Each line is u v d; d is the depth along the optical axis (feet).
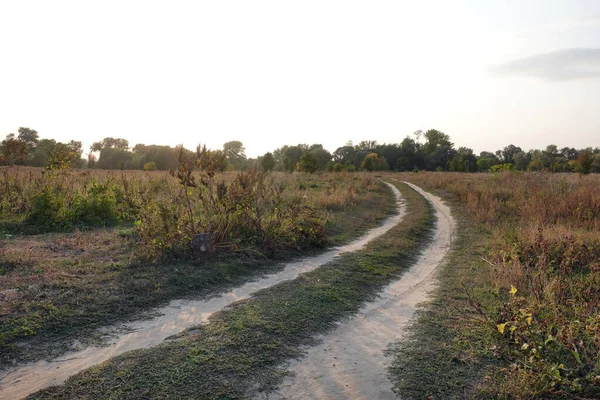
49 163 53.52
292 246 34.24
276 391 14.14
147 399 13.24
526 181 80.28
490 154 367.66
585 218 44.11
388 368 15.89
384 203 71.05
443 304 22.82
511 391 14.02
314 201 58.70
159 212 30.22
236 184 35.19
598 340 15.57
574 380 13.82
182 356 15.92
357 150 362.94
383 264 31.30
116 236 34.14
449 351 17.16
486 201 61.26
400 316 21.33
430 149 354.54
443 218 56.44
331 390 14.37
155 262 26.96
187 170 31.27
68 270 24.48
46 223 37.06
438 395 14.15
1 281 22.15
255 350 16.67
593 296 21.86
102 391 13.53
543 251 28.66
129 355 15.89
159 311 20.71
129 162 207.10
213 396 13.56
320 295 23.47
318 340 18.15
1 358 15.47
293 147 271.08
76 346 16.74
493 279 26.11
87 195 43.65
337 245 37.93
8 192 42.34
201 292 23.67
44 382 14.15
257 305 21.50
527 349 16.06
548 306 19.98
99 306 20.20
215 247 30.48
